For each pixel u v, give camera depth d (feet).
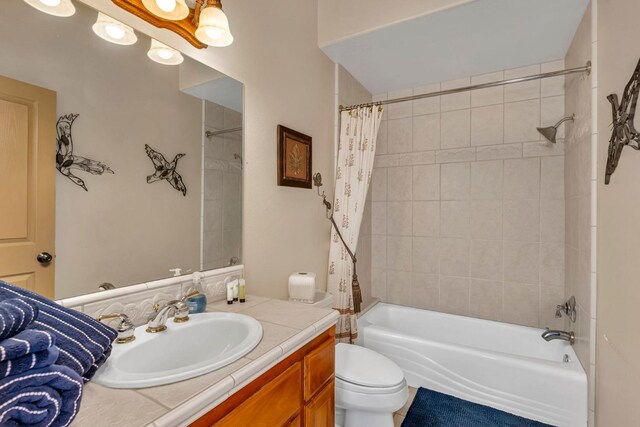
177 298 3.93
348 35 6.68
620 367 4.08
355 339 7.12
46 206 2.86
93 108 3.21
